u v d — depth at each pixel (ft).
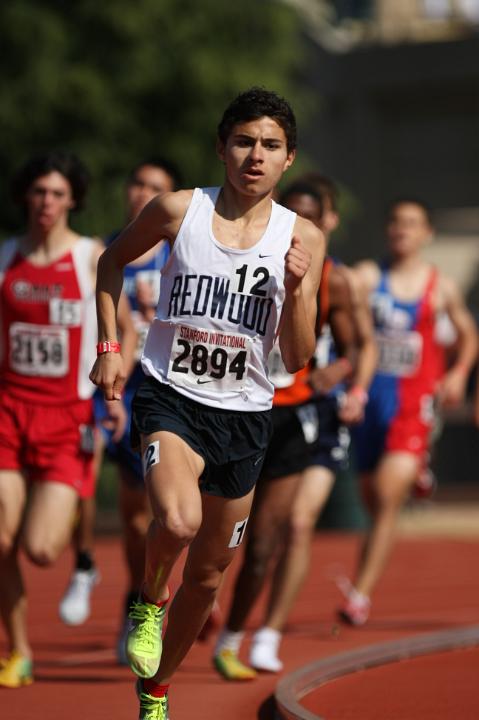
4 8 180.14
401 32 288.10
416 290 96.63
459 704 62.39
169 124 188.44
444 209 277.85
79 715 59.47
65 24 183.01
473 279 256.93
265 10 191.42
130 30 180.04
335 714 60.29
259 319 48.37
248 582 68.08
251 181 47.55
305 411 70.59
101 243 69.97
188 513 44.73
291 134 48.44
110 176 186.80
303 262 47.11
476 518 169.78
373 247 274.36
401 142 277.23
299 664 74.49
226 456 48.85
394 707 61.77
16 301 67.97
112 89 183.01
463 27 285.23
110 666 72.79
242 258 47.98
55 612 97.09
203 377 48.47
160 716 49.39
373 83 270.46
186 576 49.55
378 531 91.50
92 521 81.15
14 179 68.85
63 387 67.31
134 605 46.60
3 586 66.18
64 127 185.57
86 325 67.87
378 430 94.07
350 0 293.23
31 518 65.72
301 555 72.84
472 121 273.95
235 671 68.18
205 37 187.11
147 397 48.75
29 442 66.54
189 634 49.29
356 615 89.25
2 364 68.08
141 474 71.41
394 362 95.09
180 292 48.29
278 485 69.21
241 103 47.96
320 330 71.87
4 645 77.30
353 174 272.92
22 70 181.37
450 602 102.78
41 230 68.13
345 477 155.12
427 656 75.66
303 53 222.48
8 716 59.21
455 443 229.66
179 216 48.39
